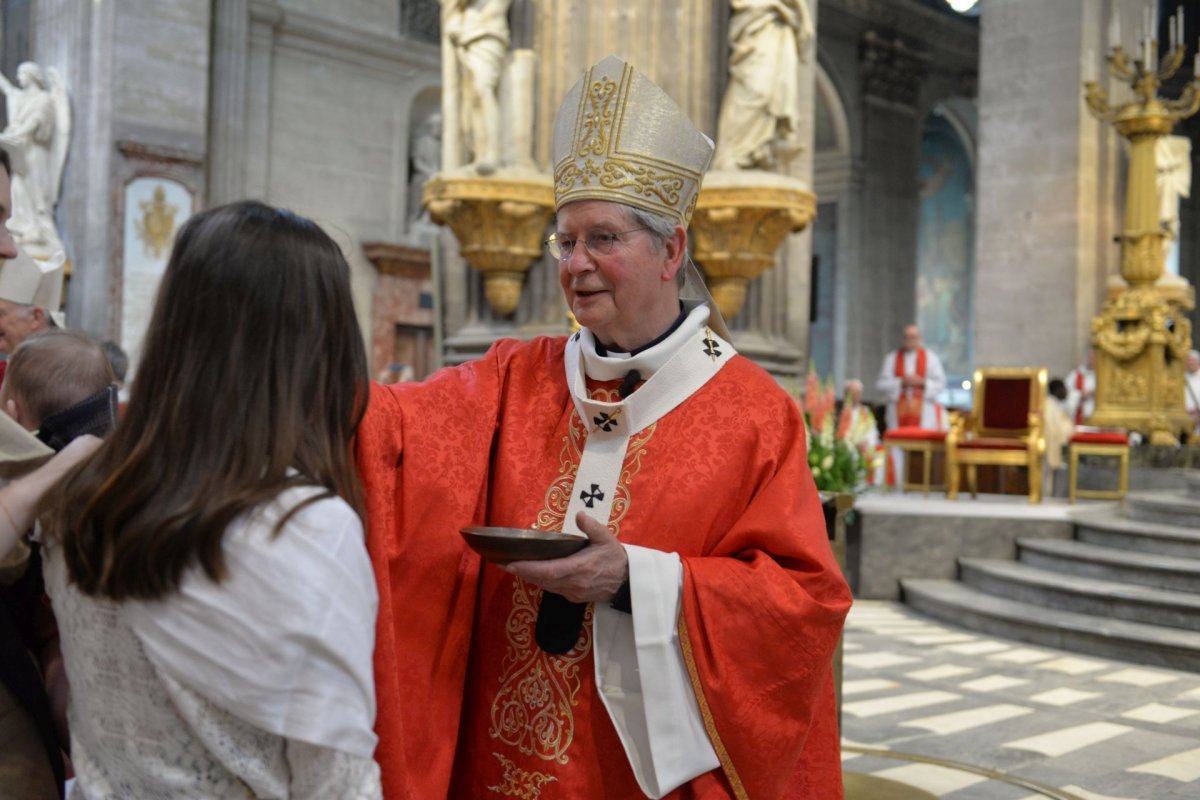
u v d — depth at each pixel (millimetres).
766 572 1704
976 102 25500
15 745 1398
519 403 1975
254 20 15570
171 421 1190
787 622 1683
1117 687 5293
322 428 1261
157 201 14117
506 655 1823
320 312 1265
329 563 1165
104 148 13773
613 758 1748
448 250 7785
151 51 14094
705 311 1981
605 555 1637
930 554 7766
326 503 1194
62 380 1905
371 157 16984
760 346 7164
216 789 1188
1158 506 7484
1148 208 9992
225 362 1208
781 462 1855
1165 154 13812
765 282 7355
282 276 1236
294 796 1181
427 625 1744
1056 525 7586
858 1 22141
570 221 1839
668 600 1650
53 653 1535
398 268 16891
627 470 1847
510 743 1794
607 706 1714
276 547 1145
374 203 17047
